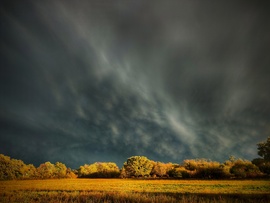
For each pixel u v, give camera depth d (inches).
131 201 754.8
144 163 3880.4
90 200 780.6
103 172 4611.2
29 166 4274.1
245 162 2851.9
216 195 1048.8
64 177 4500.5
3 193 1119.6
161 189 1430.9
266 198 914.7
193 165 3358.8
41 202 812.6
